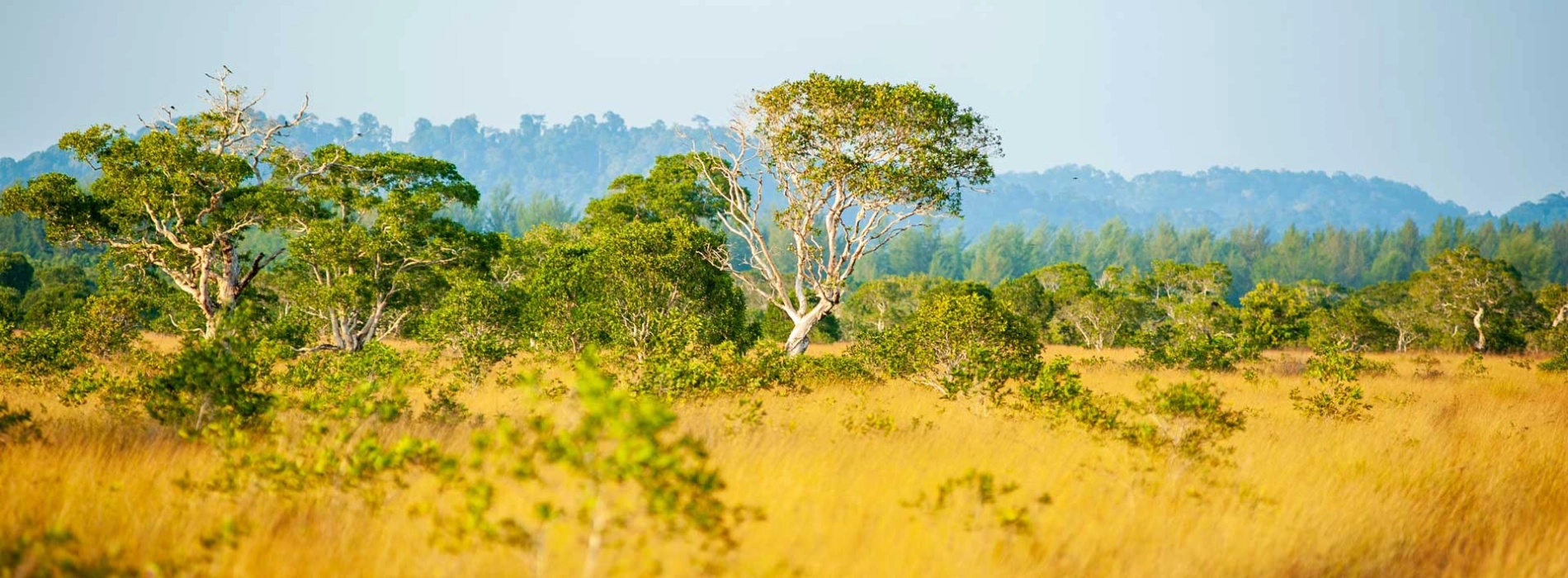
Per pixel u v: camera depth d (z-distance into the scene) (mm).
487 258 43750
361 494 10266
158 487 10703
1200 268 93125
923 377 26672
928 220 36062
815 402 21266
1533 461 16359
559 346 34406
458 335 33500
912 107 33188
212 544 8391
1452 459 16188
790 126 34125
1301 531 11164
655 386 20547
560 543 8602
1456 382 32844
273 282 44844
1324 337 59469
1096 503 11914
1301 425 19734
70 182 35219
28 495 10102
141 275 38094
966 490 11336
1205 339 36219
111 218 35844
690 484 8031
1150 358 36562
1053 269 92125
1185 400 14484
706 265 37938
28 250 122562
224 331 15523
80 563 7973
